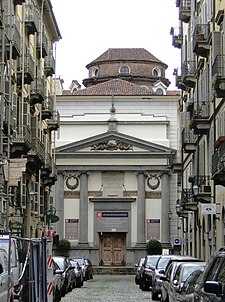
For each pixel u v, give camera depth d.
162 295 26.30
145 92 84.69
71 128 81.38
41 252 19.28
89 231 79.38
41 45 50.03
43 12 54.06
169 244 78.56
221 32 35.31
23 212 45.69
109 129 81.12
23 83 42.28
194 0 48.81
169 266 26.20
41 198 56.03
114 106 82.75
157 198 79.75
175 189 79.38
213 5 38.59
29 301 17.78
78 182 79.81
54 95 59.34
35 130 46.97
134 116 82.00
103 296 36.69
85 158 79.75
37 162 47.47
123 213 79.38
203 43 41.53
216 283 11.86
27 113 45.47
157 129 81.62
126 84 86.50
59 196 79.12
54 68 56.38
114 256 78.81
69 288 40.38
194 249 51.53
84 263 58.47
